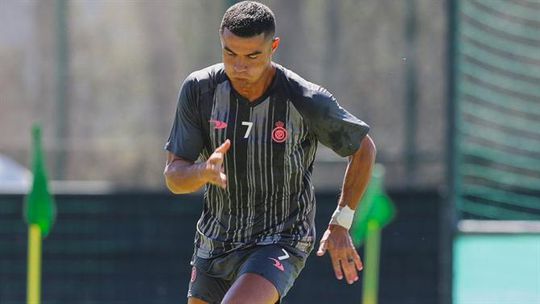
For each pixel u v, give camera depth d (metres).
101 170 39.97
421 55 38.53
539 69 39.62
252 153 16.27
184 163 16.23
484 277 35.38
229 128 16.20
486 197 38.84
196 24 40.19
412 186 38.03
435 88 38.34
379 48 38.75
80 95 40.03
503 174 39.09
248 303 15.61
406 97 38.50
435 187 37.22
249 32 15.05
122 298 37.16
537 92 39.50
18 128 40.12
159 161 40.12
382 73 38.62
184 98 16.33
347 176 16.86
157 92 40.22
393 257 36.28
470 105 39.50
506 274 35.16
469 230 36.66
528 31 39.84
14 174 38.38
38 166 26.88
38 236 26.84
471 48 39.75
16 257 37.12
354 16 38.91
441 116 38.25
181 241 37.12
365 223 29.78
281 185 16.50
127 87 40.19
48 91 40.03
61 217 37.25
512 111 39.50
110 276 37.19
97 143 40.00
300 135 16.33
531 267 35.16
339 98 38.84
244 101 16.09
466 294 34.66
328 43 39.00
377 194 29.69
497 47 39.81
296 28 39.16
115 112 40.12
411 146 38.28
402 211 36.38
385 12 38.81
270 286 16.00
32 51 40.09
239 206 16.62
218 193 16.67
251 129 16.19
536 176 39.06
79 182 39.75
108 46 40.19
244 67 15.34
